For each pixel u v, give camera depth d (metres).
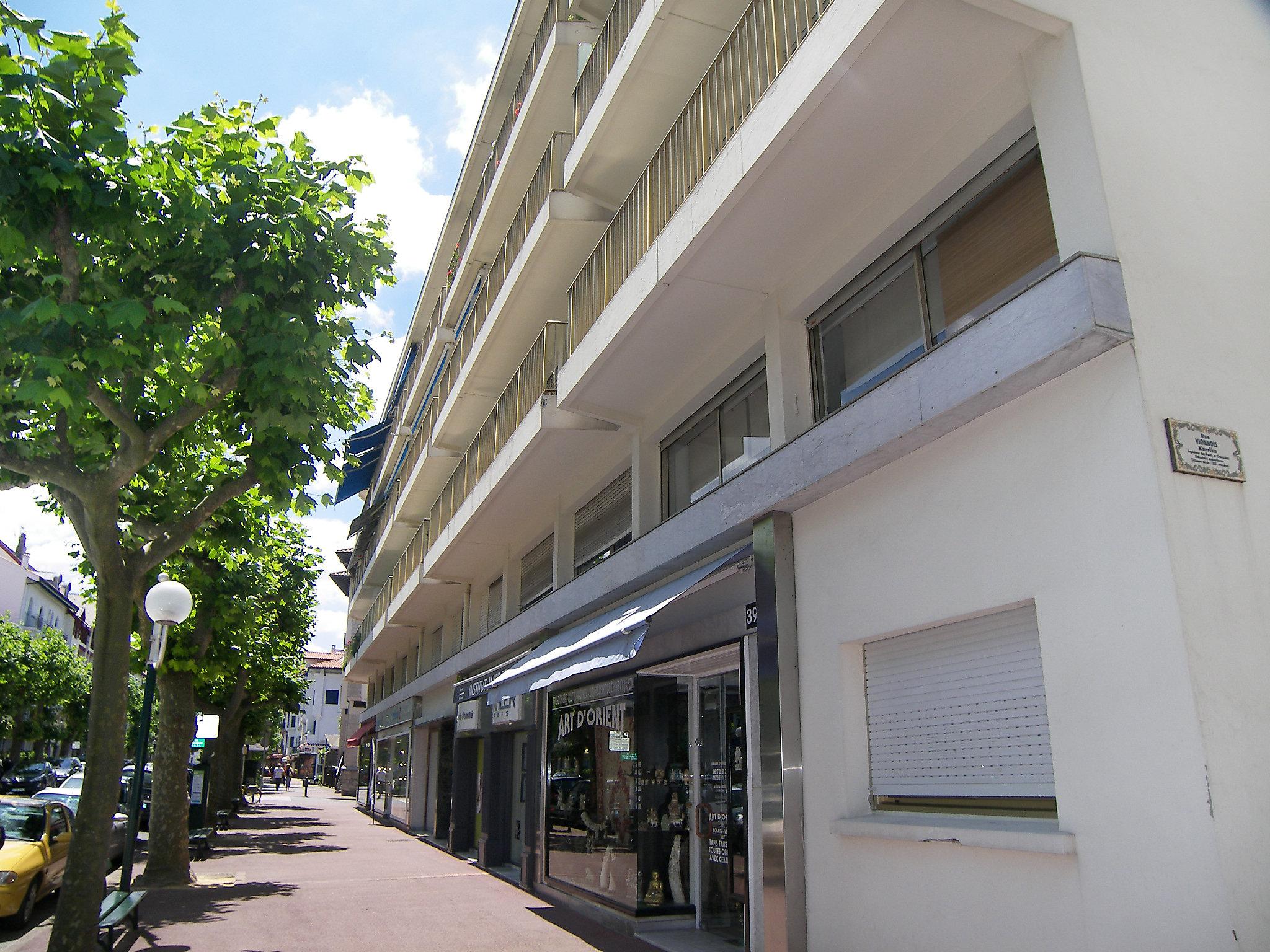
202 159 8.11
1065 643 4.68
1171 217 4.95
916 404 5.66
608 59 10.27
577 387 10.20
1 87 6.64
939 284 6.45
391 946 9.23
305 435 7.99
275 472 8.34
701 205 7.31
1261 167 5.43
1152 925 4.04
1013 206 5.84
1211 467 4.44
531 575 16.03
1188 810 3.94
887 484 6.24
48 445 8.38
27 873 10.55
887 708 6.26
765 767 7.10
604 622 10.02
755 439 8.84
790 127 6.11
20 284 7.38
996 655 5.36
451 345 21.70
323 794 59.97
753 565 7.76
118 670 7.62
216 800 25.56
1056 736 4.66
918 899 5.50
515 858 16.28
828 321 7.80
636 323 8.74
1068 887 4.48
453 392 18.05
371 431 29.33
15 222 6.81
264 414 7.88
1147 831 4.12
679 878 9.88
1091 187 4.86
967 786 5.47
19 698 46.91
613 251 9.59
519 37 16.12
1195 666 4.04
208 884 14.14
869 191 6.82
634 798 10.41
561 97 13.57
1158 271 4.76
